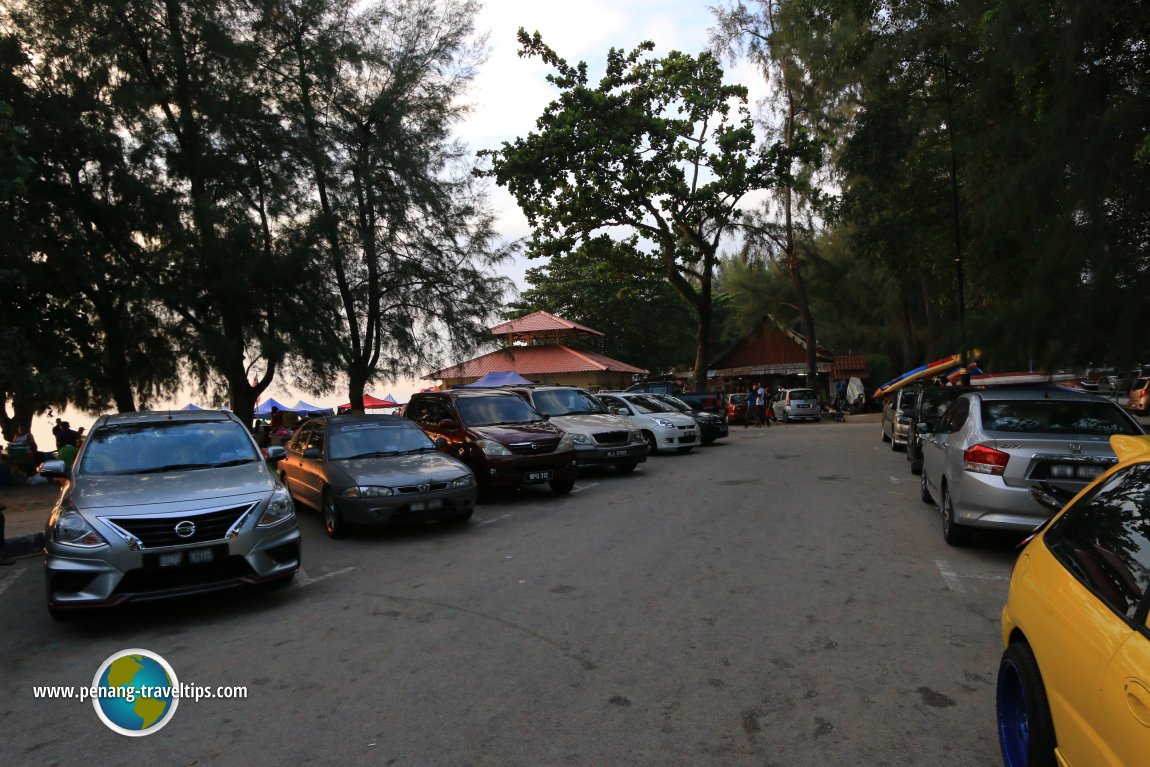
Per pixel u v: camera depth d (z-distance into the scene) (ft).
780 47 91.09
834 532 27.96
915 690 13.83
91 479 21.77
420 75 67.77
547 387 51.75
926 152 55.31
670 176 88.63
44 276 52.75
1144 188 33.88
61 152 52.42
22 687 15.66
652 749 11.87
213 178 57.47
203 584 19.30
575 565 23.91
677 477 45.39
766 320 157.38
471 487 30.83
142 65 56.65
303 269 58.34
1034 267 42.91
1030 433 23.47
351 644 17.31
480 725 12.87
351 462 31.73
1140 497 8.87
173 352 62.80
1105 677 7.54
